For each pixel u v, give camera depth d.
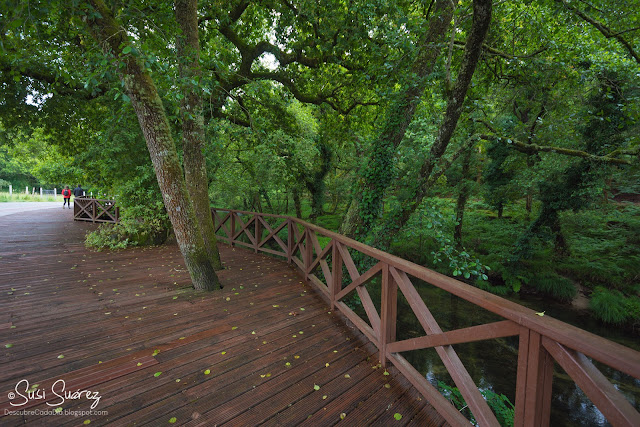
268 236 6.14
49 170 10.95
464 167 9.20
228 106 7.01
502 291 8.07
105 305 3.36
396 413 1.81
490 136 6.11
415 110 5.57
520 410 1.21
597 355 0.90
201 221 4.81
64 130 6.84
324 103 8.25
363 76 5.22
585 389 0.93
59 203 19.48
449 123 4.69
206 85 3.11
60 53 4.08
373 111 8.23
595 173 6.77
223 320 3.05
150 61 2.45
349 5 5.04
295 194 11.23
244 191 10.22
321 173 10.66
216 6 5.57
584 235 8.59
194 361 2.29
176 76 3.28
